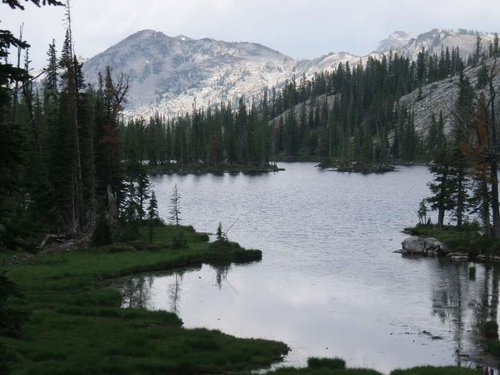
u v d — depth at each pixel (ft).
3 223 60.90
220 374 92.73
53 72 279.90
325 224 296.30
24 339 101.30
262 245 234.99
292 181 576.61
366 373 89.10
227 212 342.64
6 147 58.39
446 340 115.75
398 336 118.62
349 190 479.41
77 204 224.12
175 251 205.87
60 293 144.77
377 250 224.74
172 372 91.30
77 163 225.35
